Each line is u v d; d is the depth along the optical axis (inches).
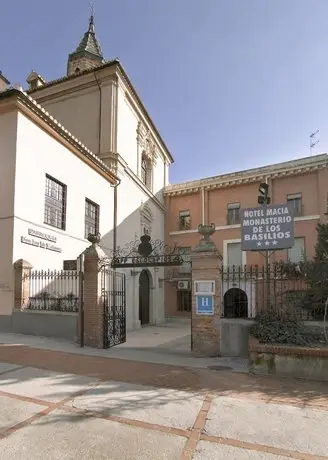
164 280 1063.0
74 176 635.5
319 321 338.3
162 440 163.3
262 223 359.9
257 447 158.9
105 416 190.2
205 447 157.5
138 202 914.1
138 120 920.9
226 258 1042.1
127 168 825.5
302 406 211.3
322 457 151.7
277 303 357.4
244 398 224.2
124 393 230.1
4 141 505.0
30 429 172.4
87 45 1081.4
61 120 825.5
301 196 973.8
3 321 480.4
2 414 190.9
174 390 238.5
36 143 538.6
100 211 723.4
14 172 492.1
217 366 311.3
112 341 432.1
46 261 544.7
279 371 279.9
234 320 356.5
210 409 203.3
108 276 450.6
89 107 800.3
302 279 367.6
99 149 776.3
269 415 196.1
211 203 1096.2
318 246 548.4
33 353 354.0
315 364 271.0
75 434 167.8
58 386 243.1
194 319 363.9
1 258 486.0
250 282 366.9
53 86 828.6
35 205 528.1
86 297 410.0
